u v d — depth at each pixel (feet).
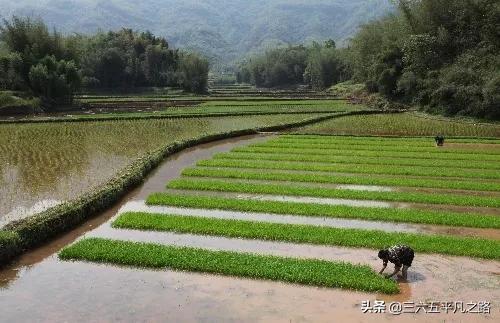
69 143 174.40
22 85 309.01
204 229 83.66
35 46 329.31
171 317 54.90
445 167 138.21
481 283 64.23
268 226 84.74
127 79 485.97
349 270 66.28
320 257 73.72
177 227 84.69
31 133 198.08
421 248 75.00
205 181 117.80
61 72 321.93
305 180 121.29
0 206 96.68
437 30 310.45
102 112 285.43
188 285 63.05
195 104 335.67
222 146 177.68
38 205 97.45
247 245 78.54
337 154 157.07
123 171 121.29
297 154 156.97
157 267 68.49
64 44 359.05
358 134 204.74
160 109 301.43
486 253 72.69
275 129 215.31
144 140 182.91
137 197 107.65
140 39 536.01
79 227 87.71
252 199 104.22
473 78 268.41
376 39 396.37
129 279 64.85
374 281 62.90
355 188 115.65
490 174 126.41
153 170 135.44
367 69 381.60
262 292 61.31
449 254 74.02
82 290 61.72
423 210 97.04
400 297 60.23
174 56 536.42
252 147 168.35
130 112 282.77
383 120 253.65
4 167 133.28
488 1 286.87
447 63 297.74
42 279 65.05
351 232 81.82
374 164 142.51
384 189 115.03
